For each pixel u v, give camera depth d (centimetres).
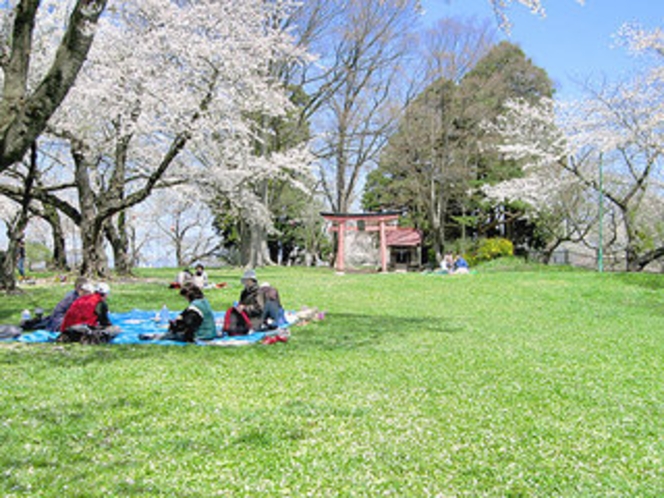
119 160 2025
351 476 394
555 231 3900
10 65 792
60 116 1872
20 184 2338
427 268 4072
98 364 756
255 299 1112
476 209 4181
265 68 2028
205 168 2220
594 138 2347
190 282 1002
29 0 773
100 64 1811
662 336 1073
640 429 501
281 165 2500
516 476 398
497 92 3728
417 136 3744
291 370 728
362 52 3666
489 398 599
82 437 465
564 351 895
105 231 2384
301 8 3322
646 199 3083
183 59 1733
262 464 412
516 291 1859
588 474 403
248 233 3906
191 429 486
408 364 773
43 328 1069
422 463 418
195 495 362
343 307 1551
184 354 842
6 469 397
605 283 1973
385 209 4869
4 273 1645
